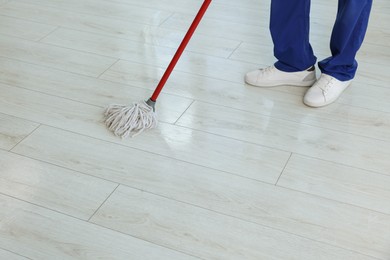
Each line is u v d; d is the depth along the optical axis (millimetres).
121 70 2564
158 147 2096
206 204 1850
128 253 1688
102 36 2852
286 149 2088
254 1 3162
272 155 2059
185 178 1953
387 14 3012
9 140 2135
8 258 1674
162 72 2545
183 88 2430
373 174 1972
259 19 2980
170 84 2457
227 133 2168
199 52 2695
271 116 2264
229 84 2461
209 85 2451
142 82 2477
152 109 2191
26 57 2678
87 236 1741
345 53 2301
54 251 1694
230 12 3053
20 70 2578
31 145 2111
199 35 2838
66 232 1755
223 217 1802
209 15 3027
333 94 2324
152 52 2703
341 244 1711
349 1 2127
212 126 2205
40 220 1794
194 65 2594
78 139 2141
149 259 1671
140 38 2824
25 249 1700
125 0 3203
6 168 2000
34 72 2561
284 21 2266
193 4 3145
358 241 1721
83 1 3203
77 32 2893
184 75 2520
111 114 2219
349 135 2158
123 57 2666
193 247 1705
